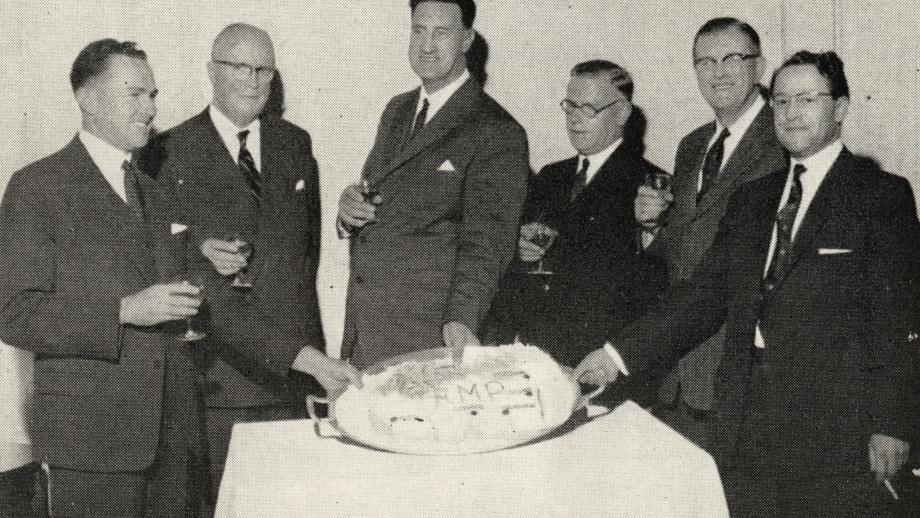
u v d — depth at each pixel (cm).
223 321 242
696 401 306
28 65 373
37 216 224
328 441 196
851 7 396
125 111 231
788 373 230
